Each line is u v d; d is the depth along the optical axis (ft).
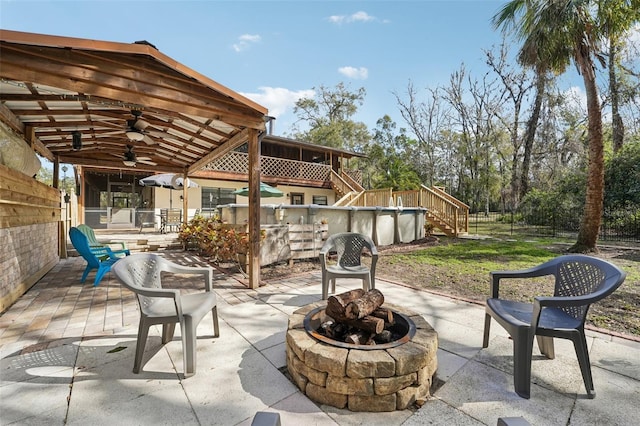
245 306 11.27
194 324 6.75
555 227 41.34
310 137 89.86
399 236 29.58
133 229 30.22
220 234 19.10
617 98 44.16
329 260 21.08
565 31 21.16
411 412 5.50
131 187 45.37
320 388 5.73
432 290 13.57
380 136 101.71
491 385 6.29
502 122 71.41
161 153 23.71
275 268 18.39
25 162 13.66
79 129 16.89
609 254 22.30
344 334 6.88
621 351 7.70
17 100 11.48
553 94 60.39
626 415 5.35
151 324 6.70
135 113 14.30
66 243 22.02
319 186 52.49
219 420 5.25
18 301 11.72
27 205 12.84
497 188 79.92
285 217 21.36
